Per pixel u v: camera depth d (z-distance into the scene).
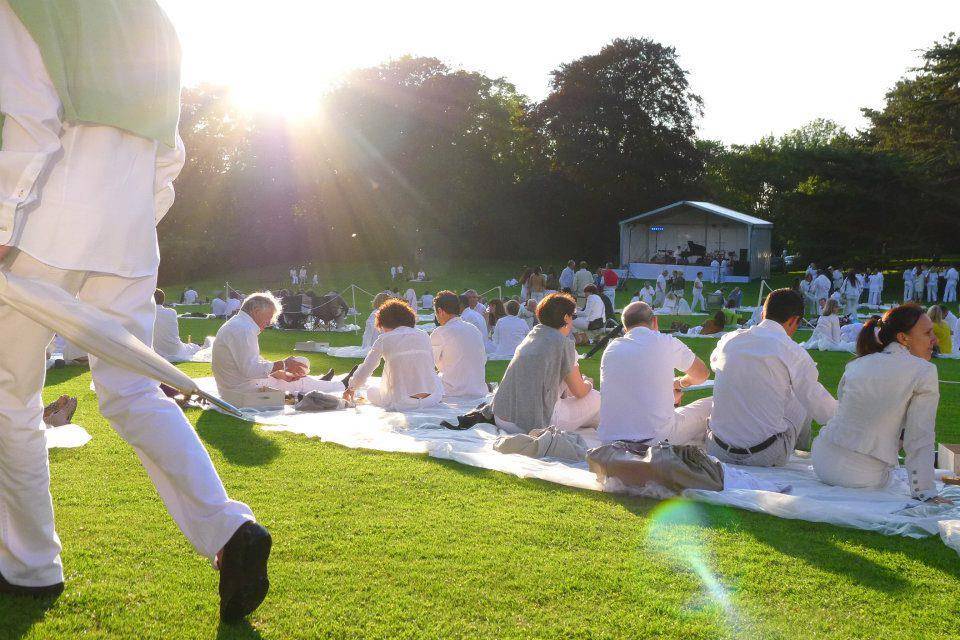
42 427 3.53
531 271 27.23
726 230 54.53
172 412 3.45
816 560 4.34
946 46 53.88
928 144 54.28
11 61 3.02
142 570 3.93
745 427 6.67
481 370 10.14
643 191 66.38
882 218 53.06
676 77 67.19
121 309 3.40
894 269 56.94
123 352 3.12
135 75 3.27
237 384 9.20
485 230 67.44
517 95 76.88
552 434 6.76
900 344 5.68
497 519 4.92
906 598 3.85
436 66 65.75
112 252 3.30
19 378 3.37
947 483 6.00
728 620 3.56
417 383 9.16
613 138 66.56
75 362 13.13
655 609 3.66
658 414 6.95
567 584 3.91
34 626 3.31
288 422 8.13
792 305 6.71
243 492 5.38
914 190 51.81
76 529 4.49
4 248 3.02
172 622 3.39
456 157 64.06
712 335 21.47
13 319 3.25
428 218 65.06
